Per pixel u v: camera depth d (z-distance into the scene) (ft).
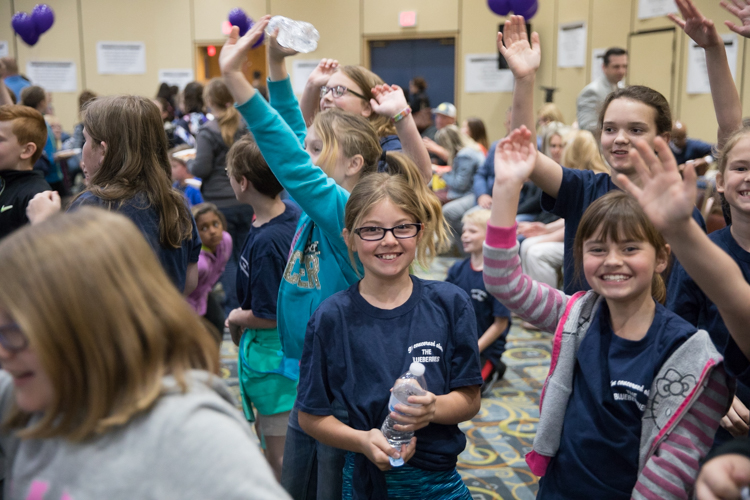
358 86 7.91
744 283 3.31
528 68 5.67
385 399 4.48
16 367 2.49
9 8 29.22
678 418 3.71
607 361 4.01
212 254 9.39
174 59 30.09
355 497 4.54
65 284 2.36
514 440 9.39
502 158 4.36
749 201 4.72
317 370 4.58
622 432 3.85
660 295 4.45
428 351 4.60
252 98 5.23
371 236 4.61
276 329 6.81
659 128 5.66
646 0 20.95
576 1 24.11
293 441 5.67
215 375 2.81
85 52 29.86
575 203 5.77
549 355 12.94
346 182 6.07
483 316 10.78
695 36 6.15
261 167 6.72
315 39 6.56
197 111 18.98
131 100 5.71
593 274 4.04
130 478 2.41
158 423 2.46
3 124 7.00
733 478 2.73
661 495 3.63
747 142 4.78
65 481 2.47
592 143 13.76
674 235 3.22
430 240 5.47
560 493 4.09
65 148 21.67
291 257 5.89
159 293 2.59
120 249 2.52
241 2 29.35
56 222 2.53
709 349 3.75
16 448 2.82
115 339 2.43
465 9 27.96
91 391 2.42
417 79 26.68
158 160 5.84
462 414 4.59
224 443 2.45
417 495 4.58
